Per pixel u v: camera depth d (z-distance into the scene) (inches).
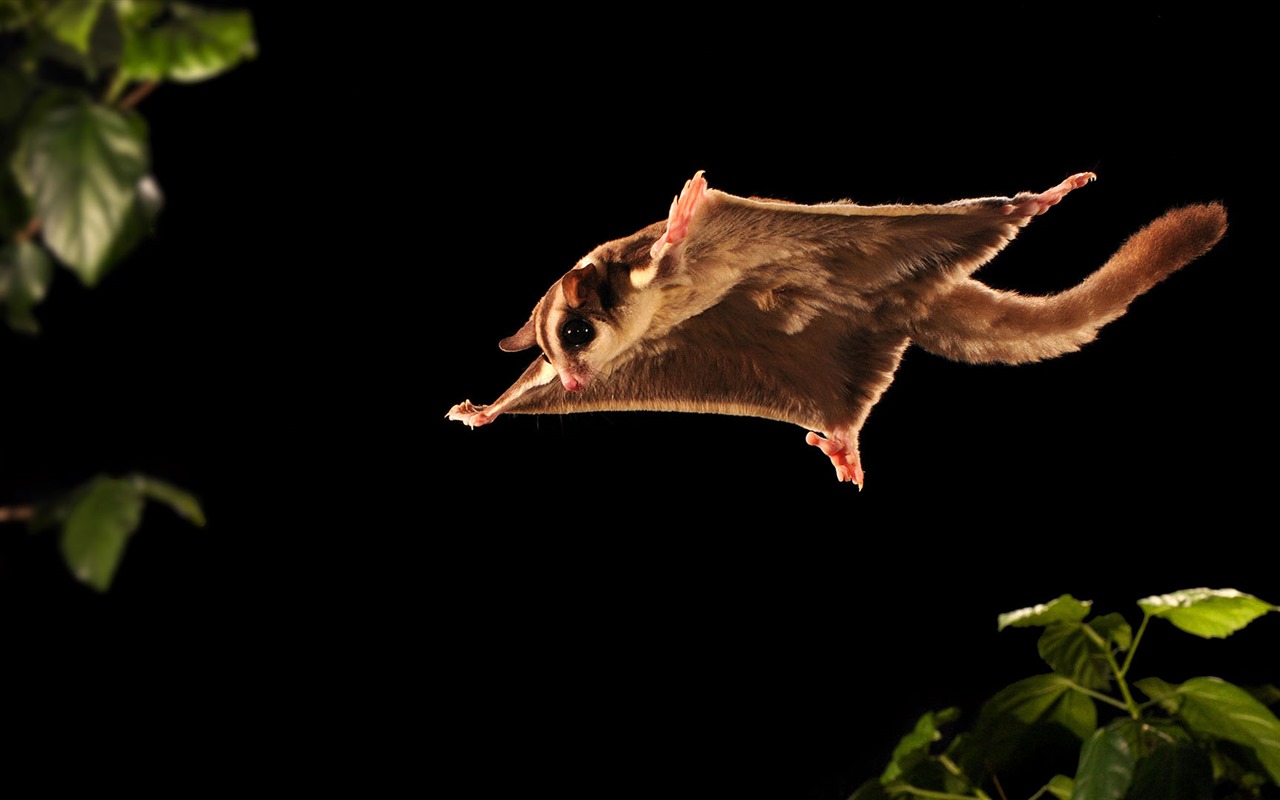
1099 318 239.1
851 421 244.5
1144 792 188.4
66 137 106.5
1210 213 238.2
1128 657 218.8
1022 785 228.2
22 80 121.3
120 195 105.6
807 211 199.2
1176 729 195.2
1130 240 243.9
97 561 111.3
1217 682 205.6
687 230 202.7
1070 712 223.1
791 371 241.0
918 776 225.1
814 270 226.4
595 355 235.8
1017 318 238.5
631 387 245.3
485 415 245.3
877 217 215.3
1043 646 222.1
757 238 219.0
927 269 226.2
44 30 120.7
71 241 103.9
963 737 225.6
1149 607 214.5
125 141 107.9
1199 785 185.3
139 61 115.3
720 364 241.4
